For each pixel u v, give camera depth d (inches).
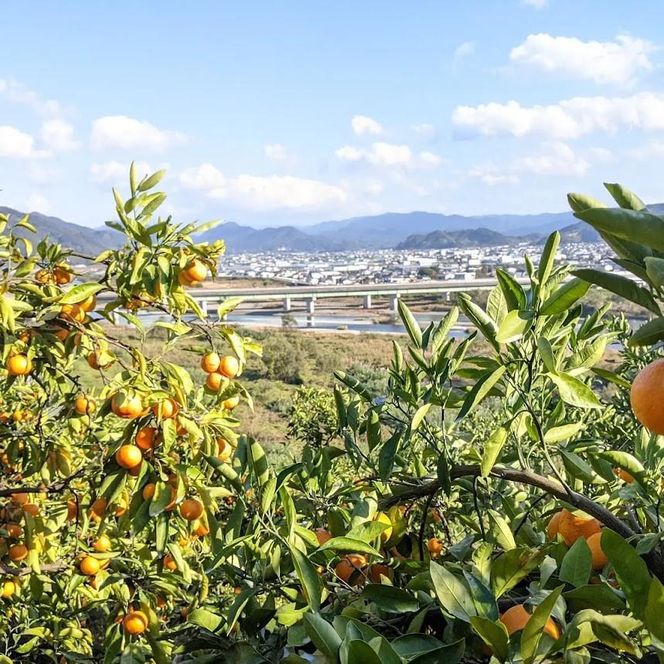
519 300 55.6
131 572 130.0
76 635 145.4
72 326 111.9
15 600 143.1
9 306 104.1
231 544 60.1
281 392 911.0
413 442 90.2
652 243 37.1
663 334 40.6
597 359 68.6
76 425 135.9
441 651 46.5
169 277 109.7
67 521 150.3
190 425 104.7
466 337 72.2
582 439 79.3
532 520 83.4
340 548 59.6
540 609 40.5
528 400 61.1
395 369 78.8
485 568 58.2
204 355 116.0
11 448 141.2
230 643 60.9
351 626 46.0
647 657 46.9
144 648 96.3
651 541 54.9
